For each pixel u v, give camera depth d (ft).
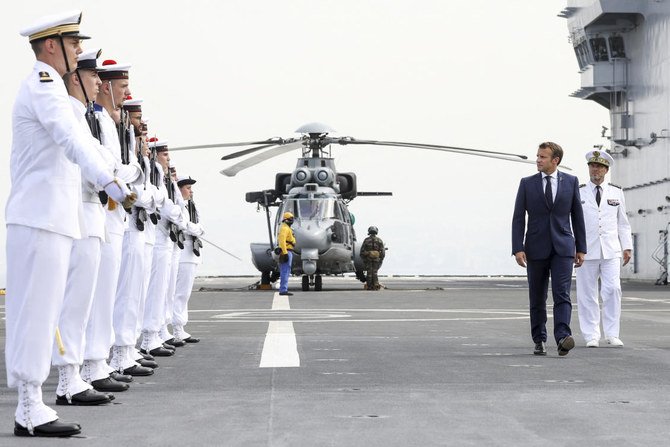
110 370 27.94
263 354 35.83
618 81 161.58
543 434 19.04
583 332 40.29
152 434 19.20
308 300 82.38
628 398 24.12
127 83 27.32
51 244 19.81
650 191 151.02
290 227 94.27
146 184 30.76
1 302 81.35
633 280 155.84
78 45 20.42
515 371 30.19
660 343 41.37
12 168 20.18
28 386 19.52
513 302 78.95
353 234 112.27
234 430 19.57
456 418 20.99
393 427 19.85
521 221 37.06
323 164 112.88
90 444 18.29
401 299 84.23
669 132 143.43
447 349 37.91
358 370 30.42
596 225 40.16
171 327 52.21
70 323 23.22
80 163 19.56
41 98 19.70
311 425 20.12
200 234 40.86
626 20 158.61
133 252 30.09
